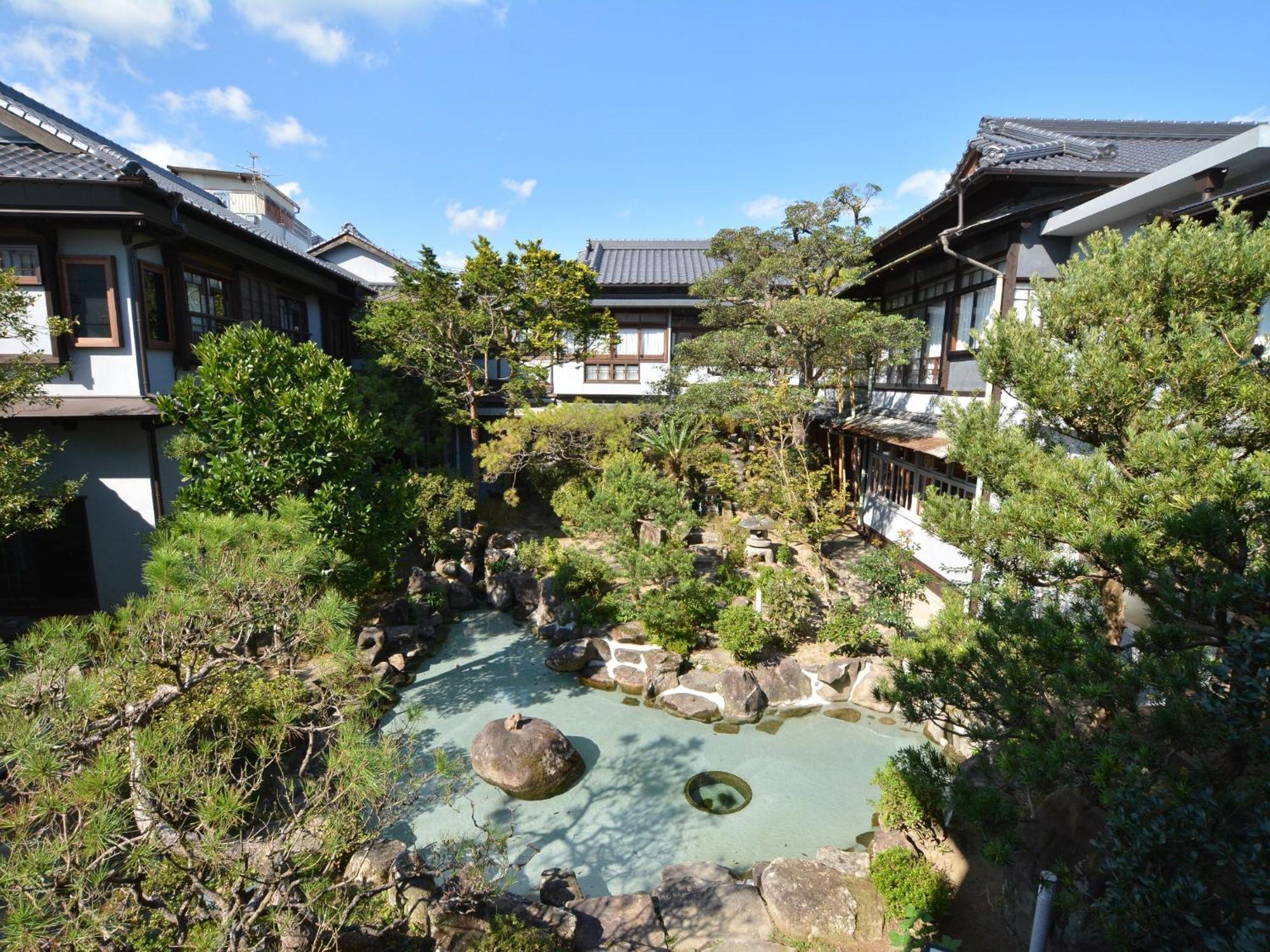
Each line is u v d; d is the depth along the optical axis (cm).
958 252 1102
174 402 756
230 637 460
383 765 374
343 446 770
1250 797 281
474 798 746
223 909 363
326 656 609
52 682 365
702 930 557
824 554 1420
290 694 623
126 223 902
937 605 1137
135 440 973
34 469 784
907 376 1360
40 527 835
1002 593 518
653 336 1973
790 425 1310
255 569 431
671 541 1084
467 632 1177
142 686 515
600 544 1473
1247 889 260
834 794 763
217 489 711
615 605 1102
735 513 1576
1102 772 310
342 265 2098
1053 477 444
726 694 920
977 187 925
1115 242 499
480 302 1471
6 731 313
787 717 923
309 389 750
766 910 575
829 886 579
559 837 695
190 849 351
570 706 945
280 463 738
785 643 1020
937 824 627
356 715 417
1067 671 370
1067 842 493
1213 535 342
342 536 755
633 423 1558
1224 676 285
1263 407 392
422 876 528
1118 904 284
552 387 1995
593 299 1834
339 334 1723
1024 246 902
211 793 342
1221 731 295
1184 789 286
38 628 405
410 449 1523
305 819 395
